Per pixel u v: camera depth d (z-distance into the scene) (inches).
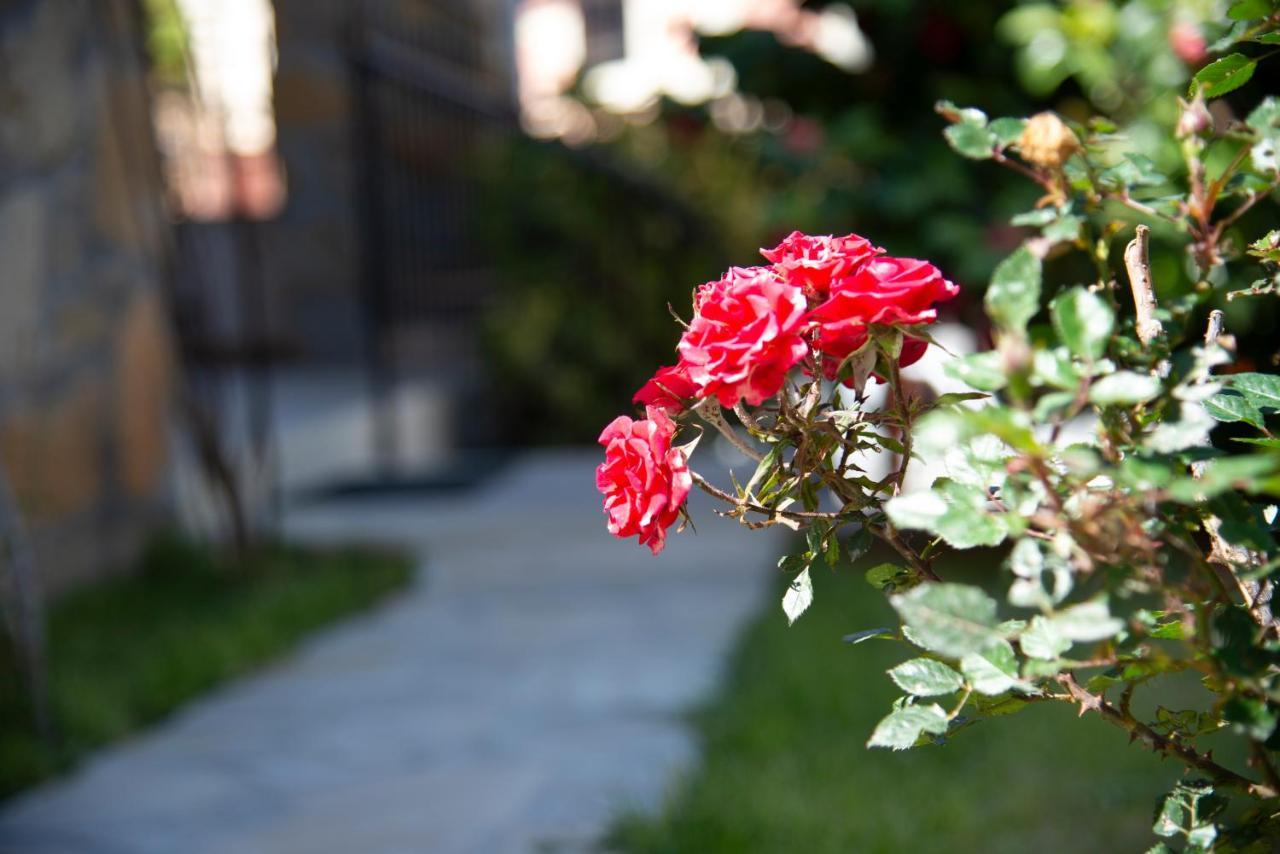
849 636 46.8
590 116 393.4
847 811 115.2
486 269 378.3
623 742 142.3
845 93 195.0
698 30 200.7
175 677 165.3
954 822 113.9
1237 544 39.4
